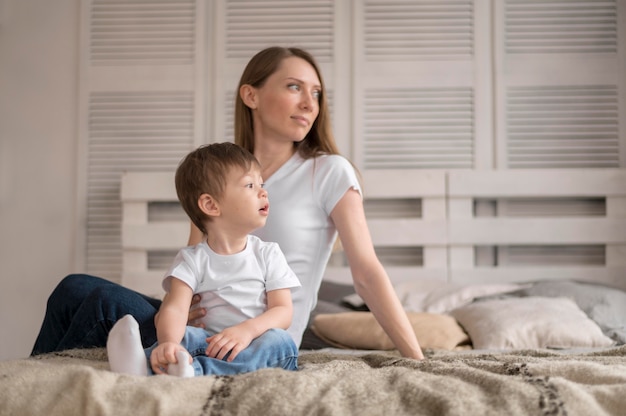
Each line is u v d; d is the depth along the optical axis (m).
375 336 2.49
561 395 1.08
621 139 3.66
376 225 3.59
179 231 3.63
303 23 3.77
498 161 3.69
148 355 1.39
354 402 1.11
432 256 3.58
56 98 3.81
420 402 1.11
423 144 3.72
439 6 3.73
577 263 3.62
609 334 2.68
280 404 1.10
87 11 3.82
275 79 1.87
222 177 1.55
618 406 1.08
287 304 1.55
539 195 3.56
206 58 3.80
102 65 3.81
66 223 3.79
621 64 3.67
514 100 3.70
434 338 2.50
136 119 3.79
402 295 3.18
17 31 3.82
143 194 3.65
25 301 3.76
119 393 1.12
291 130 1.84
